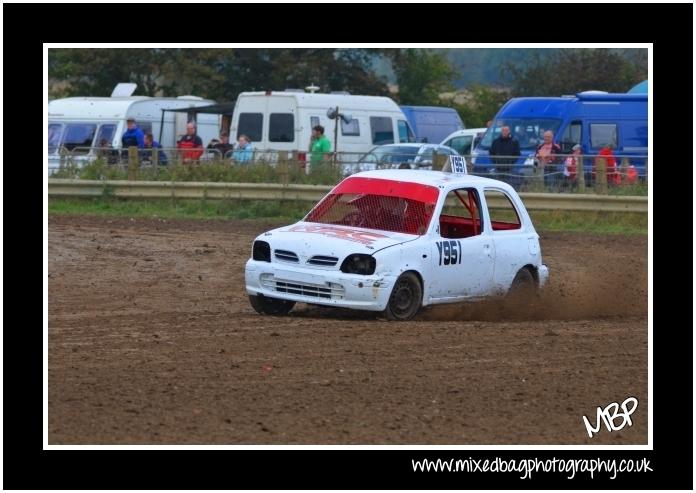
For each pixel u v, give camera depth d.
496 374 20.56
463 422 17.50
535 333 24.78
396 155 56.81
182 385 18.98
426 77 127.50
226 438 16.25
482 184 28.69
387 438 16.53
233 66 109.50
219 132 75.44
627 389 19.89
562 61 119.06
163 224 48.25
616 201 51.34
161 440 16.09
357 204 27.50
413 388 19.28
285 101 64.56
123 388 18.72
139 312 27.02
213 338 23.08
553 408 18.56
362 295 24.73
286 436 16.42
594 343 23.89
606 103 62.03
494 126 63.66
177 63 106.44
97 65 105.44
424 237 26.17
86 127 68.31
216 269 36.28
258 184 52.28
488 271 27.66
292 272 25.20
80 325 24.66
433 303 26.31
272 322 25.19
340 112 66.44
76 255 37.78
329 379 19.69
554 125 61.59
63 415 17.09
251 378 19.61
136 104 69.31
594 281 35.75
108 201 53.28
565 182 52.56
